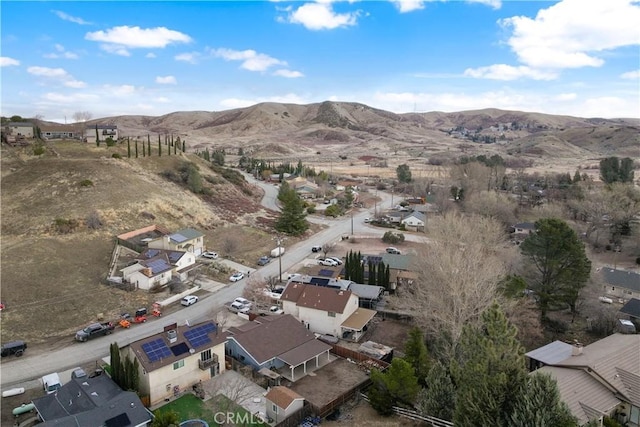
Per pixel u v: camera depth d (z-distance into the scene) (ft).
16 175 293.02
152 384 119.34
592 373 110.11
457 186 406.82
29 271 193.67
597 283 196.75
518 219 342.23
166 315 179.01
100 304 182.91
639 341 128.57
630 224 312.71
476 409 85.56
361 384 129.39
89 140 406.82
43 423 96.17
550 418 77.82
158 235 255.50
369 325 178.29
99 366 138.82
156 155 389.19
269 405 114.21
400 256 237.25
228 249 260.62
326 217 385.50
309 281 203.00
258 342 142.20
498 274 162.40
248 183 465.47
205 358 132.05
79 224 241.14
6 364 140.46
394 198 483.10
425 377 126.21
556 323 180.24
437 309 150.92
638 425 101.55
